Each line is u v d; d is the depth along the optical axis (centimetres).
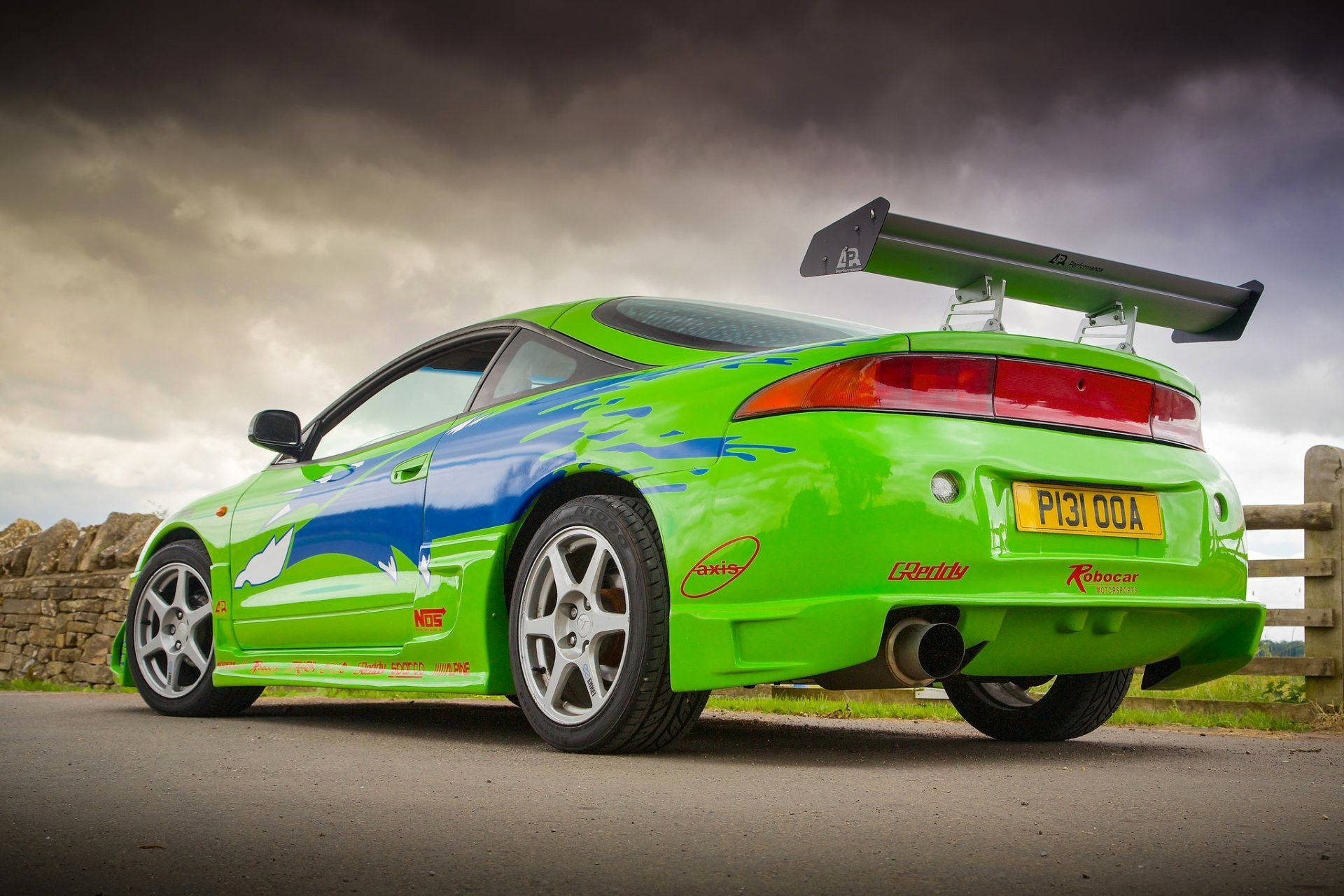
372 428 390
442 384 371
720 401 269
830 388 254
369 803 208
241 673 404
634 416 287
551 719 292
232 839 174
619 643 291
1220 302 323
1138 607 268
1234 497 299
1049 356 269
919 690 540
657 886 147
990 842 174
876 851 168
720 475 262
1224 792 227
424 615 331
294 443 414
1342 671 467
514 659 303
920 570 244
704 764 270
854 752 307
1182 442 293
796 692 557
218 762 269
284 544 393
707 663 258
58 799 209
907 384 254
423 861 160
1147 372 286
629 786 230
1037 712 350
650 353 310
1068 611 260
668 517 268
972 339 260
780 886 148
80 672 880
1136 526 274
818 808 203
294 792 221
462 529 323
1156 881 150
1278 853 167
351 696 605
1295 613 476
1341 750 329
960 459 250
